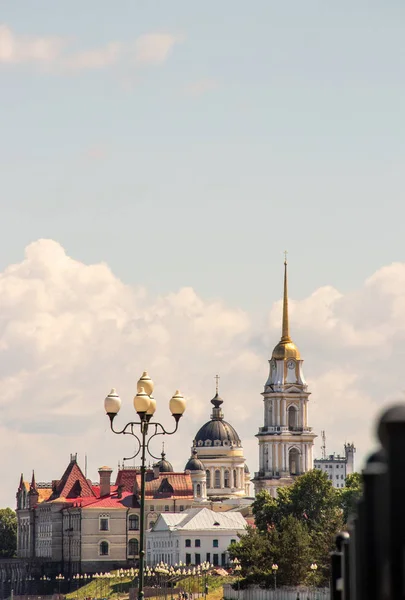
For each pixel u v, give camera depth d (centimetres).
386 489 2992
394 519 2958
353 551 3884
